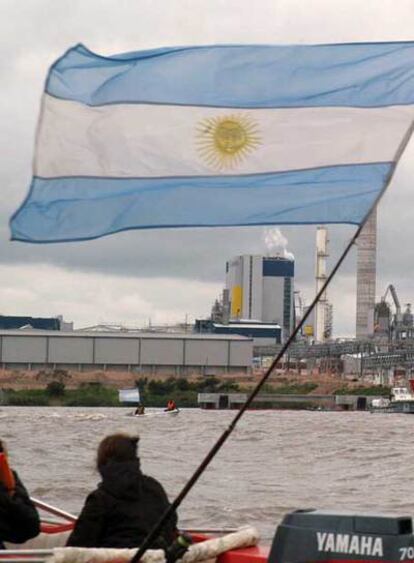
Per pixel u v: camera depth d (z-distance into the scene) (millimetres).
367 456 93125
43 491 55750
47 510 23766
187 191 16688
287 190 16484
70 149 16719
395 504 54906
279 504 53062
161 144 16734
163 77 16828
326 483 65625
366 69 16719
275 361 16875
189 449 103562
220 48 16906
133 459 18719
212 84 16828
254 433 144875
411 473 73625
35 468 71312
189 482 16812
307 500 55812
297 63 16797
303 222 16438
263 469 76938
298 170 16500
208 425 176750
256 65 16844
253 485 63344
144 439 125375
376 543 17469
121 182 16672
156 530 16844
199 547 18828
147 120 16766
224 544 19234
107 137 16766
